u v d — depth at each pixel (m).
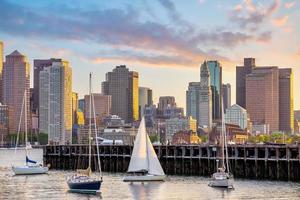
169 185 127.69
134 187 124.38
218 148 153.50
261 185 125.62
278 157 139.25
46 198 107.62
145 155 139.00
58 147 193.12
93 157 179.88
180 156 159.00
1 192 117.38
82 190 116.69
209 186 123.56
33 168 163.25
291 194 109.88
